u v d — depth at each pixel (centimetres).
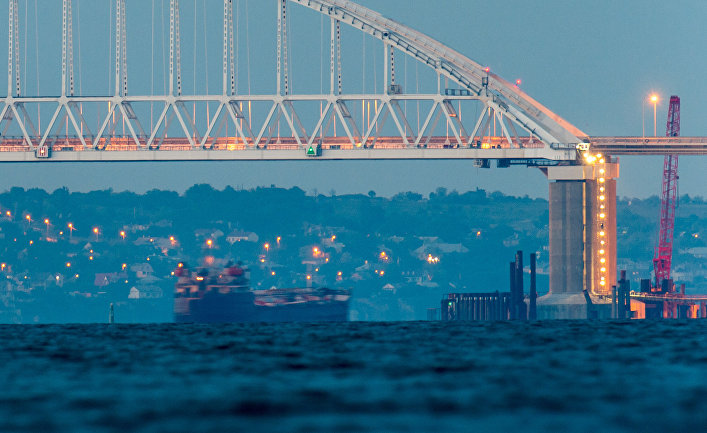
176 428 16275
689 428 15950
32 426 16488
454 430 16012
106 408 17812
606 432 15750
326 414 17225
